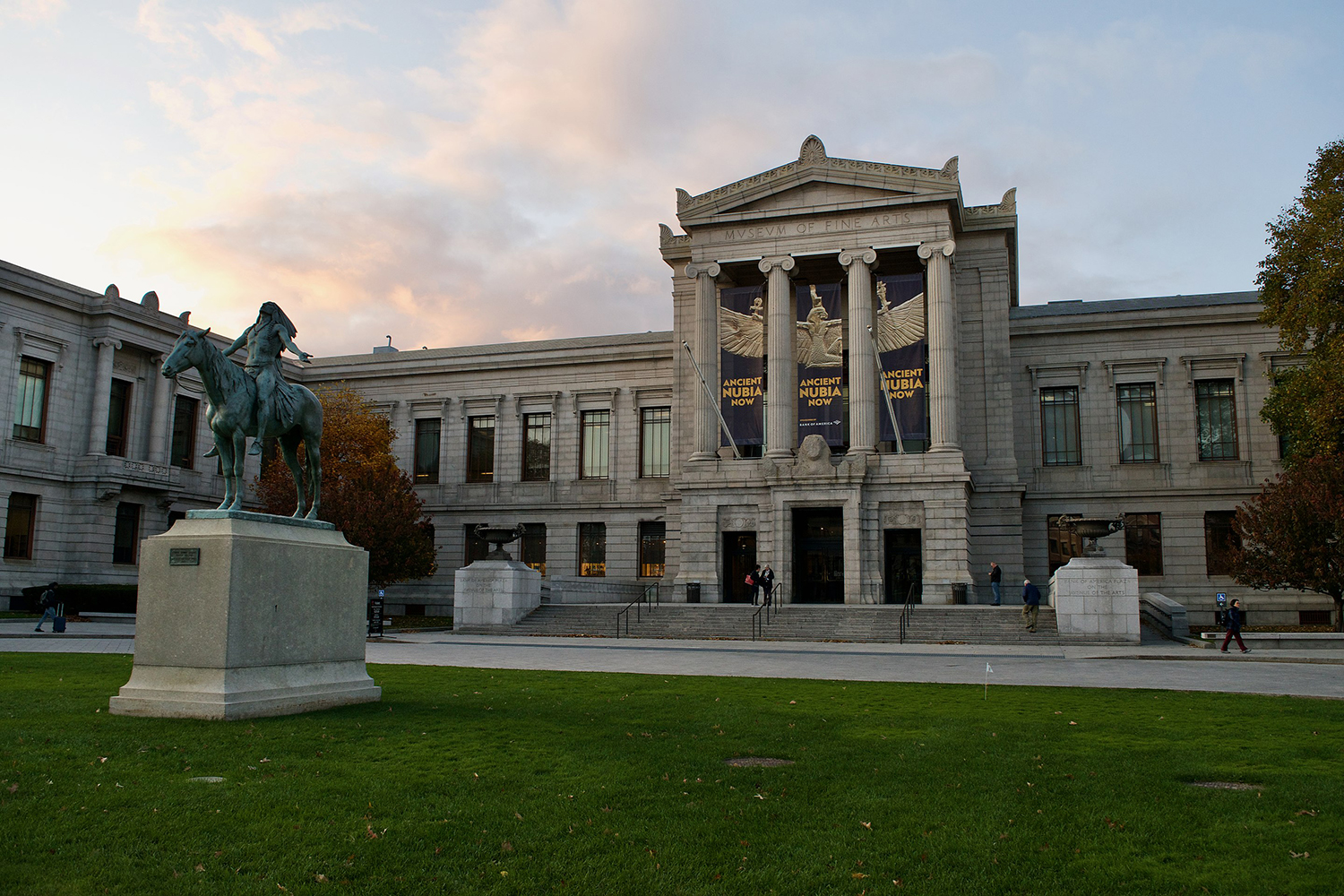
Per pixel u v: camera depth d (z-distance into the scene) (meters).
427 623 55.81
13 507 55.09
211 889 8.30
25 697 17.58
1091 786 11.96
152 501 60.62
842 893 8.45
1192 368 60.09
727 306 59.41
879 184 57.22
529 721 16.12
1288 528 42.00
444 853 9.27
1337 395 40.50
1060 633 38.78
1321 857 9.35
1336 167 42.56
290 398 17.89
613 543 68.06
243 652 15.63
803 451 55.00
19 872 8.52
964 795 11.51
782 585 54.03
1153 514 59.97
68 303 57.66
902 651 33.84
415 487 72.56
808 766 12.97
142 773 11.78
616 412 69.31
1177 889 8.61
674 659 30.09
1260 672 26.50
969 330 60.03
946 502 53.44
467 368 72.62
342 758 12.92
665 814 10.56
